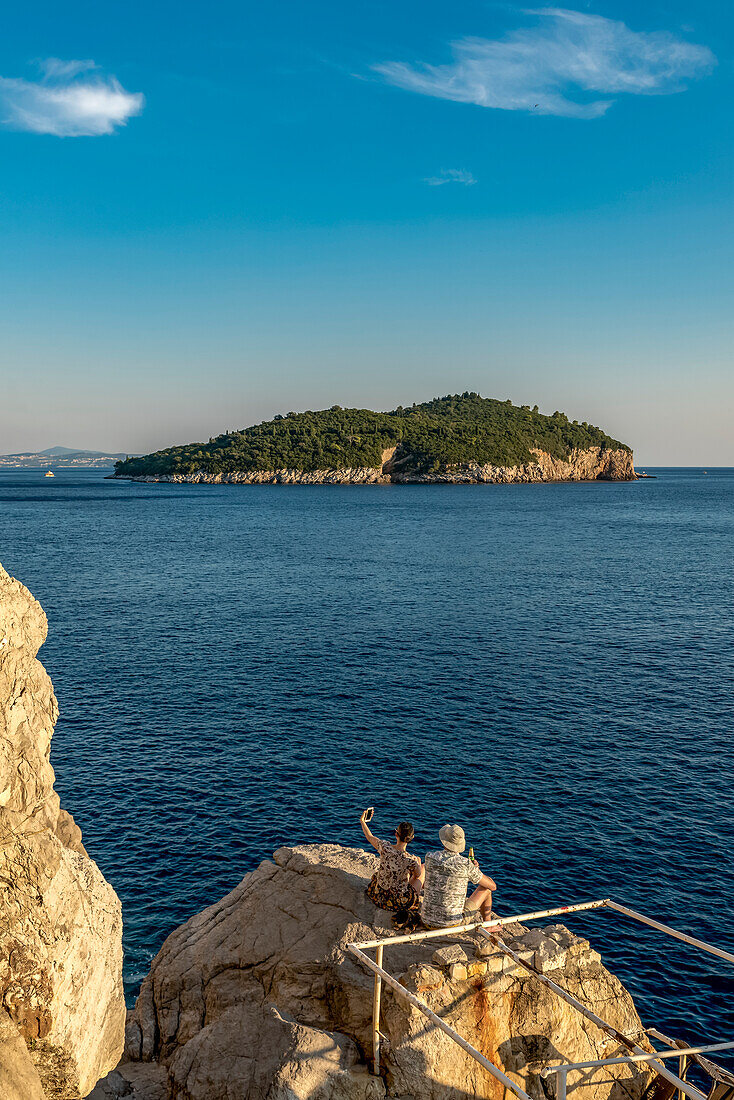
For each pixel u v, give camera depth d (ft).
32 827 19.72
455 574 248.73
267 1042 24.14
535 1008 24.52
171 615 176.35
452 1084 22.71
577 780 85.46
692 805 79.51
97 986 21.57
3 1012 18.98
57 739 96.63
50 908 19.48
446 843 26.99
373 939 25.44
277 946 28.53
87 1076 21.18
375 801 80.12
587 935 58.65
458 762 90.43
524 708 110.22
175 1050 27.76
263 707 109.91
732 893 63.98
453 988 23.97
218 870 66.95
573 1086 24.43
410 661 135.64
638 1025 26.43
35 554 294.25
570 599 201.26
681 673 128.57
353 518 504.84
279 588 217.56
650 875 66.49
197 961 29.30
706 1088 45.80
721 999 52.42
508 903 62.18
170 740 96.68
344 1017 25.13
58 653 139.54
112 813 76.89
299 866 31.91
